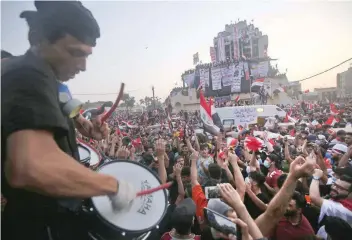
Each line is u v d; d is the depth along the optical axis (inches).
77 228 45.0
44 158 33.1
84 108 63.2
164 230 105.9
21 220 41.8
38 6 41.1
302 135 423.5
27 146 32.7
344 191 151.0
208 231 85.0
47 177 32.3
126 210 47.1
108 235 46.6
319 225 147.8
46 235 43.0
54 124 35.2
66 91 43.9
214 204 83.8
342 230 104.3
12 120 33.3
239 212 81.3
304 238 120.0
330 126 533.6
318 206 156.2
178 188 166.1
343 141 337.7
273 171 222.1
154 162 219.9
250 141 244.4
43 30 40.4
